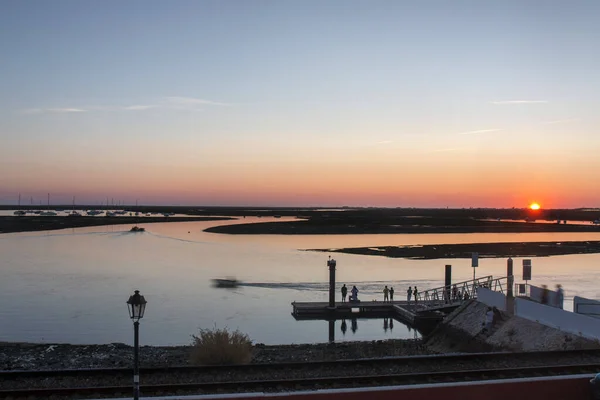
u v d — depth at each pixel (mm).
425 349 27312
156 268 64688
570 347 21109
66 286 50500
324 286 51875
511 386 12633
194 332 33062
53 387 15555
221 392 14836
